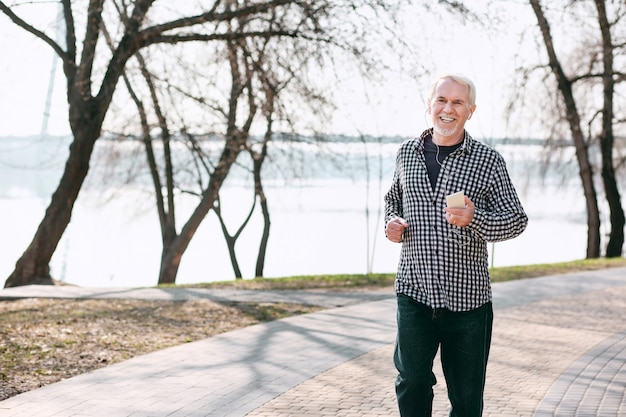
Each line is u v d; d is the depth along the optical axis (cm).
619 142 2580
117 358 795
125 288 1403
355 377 695
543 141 2369
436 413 571
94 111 1628
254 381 679
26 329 944
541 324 1018
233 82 1727
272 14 1556
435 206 403
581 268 1867
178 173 2173
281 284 1501
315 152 1798
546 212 4772
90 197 2520
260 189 2256
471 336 402
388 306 1179
